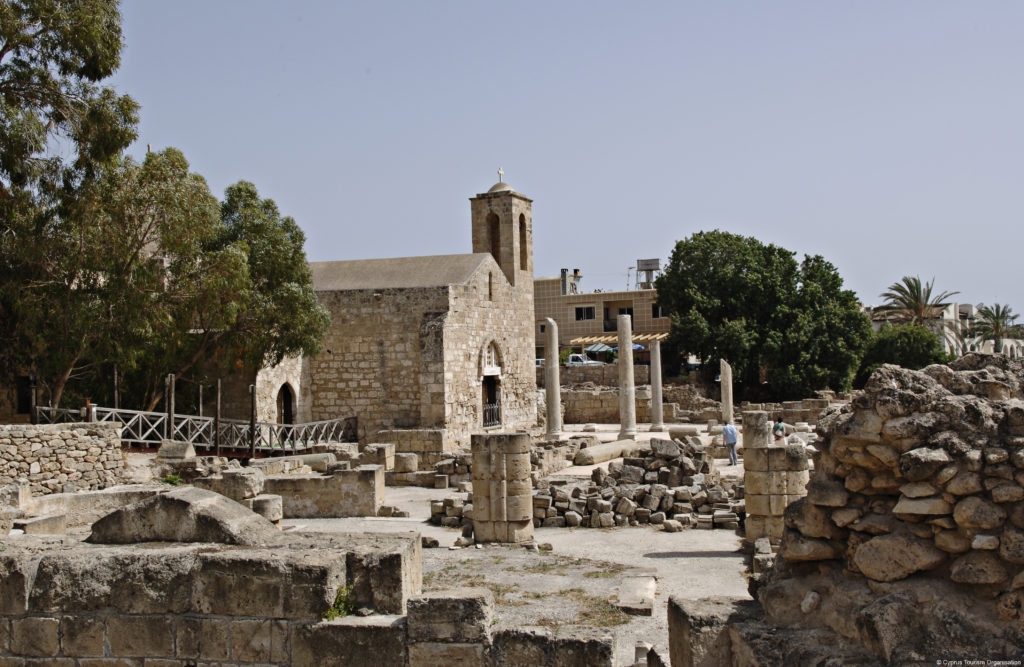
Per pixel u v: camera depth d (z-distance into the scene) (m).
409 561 9.53
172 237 36.69
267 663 8.82
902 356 80.81
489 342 58.06
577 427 62.41
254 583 8.91
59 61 33.16
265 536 9.99
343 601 9.00
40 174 32.62
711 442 40.94
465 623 8.66
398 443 42.41
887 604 7.25
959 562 7.29
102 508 21.38
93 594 9.10
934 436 7.59
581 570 18.09
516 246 63.91
